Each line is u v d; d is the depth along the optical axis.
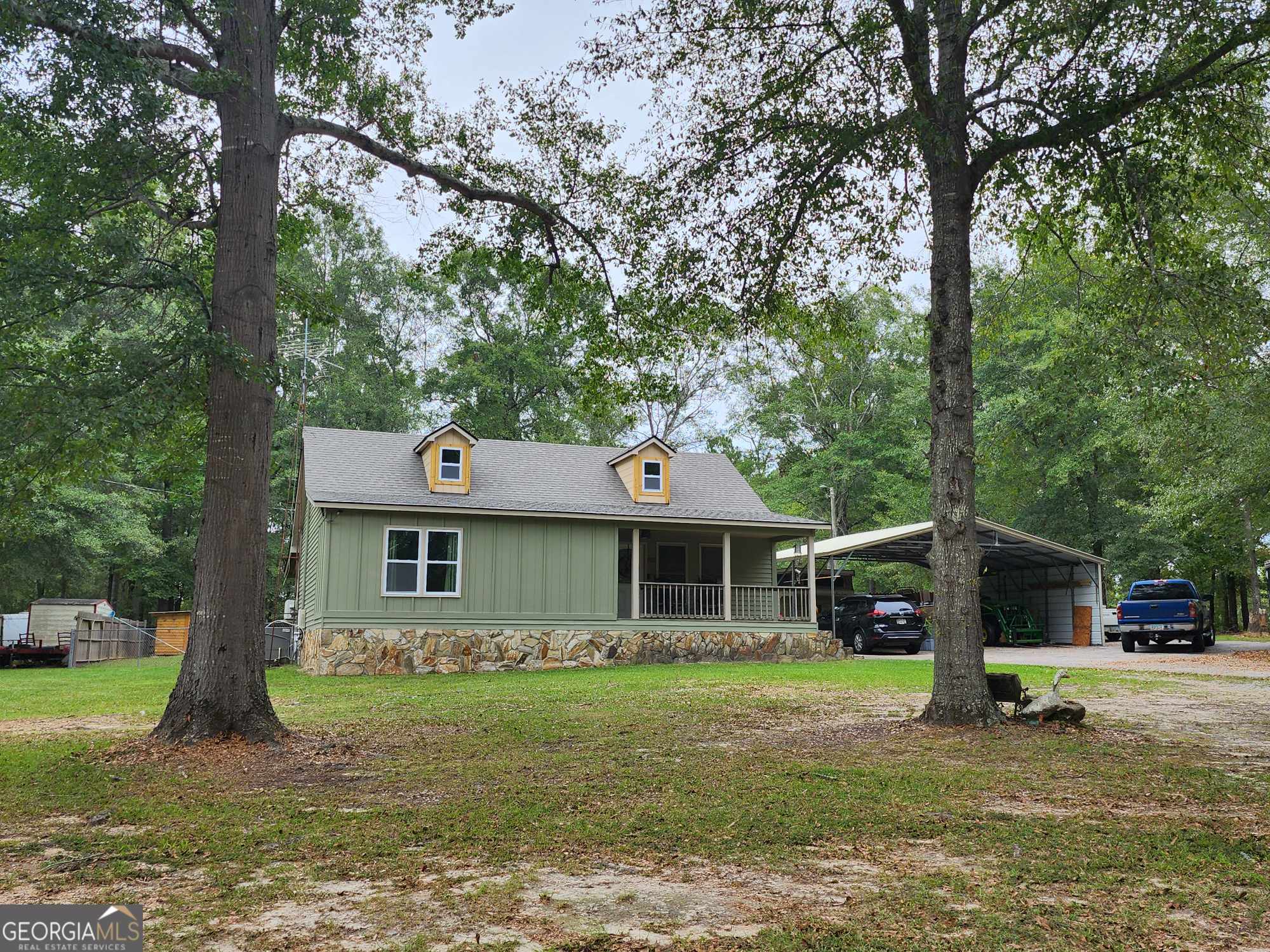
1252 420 18.92
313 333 35.62
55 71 7.53
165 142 8.91
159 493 33.66
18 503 8.61
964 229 9.81
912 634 25.69
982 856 4.65
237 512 8.56
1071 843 4.84
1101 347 11.85
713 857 4.61
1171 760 7.43
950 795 6.08
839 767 7.10
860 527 44.19
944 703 9.47
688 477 25.17
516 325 39.50
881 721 9.94
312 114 11.58
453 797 6.12
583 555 21.38
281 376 8.75
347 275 39.03
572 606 21.08
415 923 3.63
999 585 34.84
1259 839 4.93
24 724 10.35
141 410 7.95
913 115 9.37
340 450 21.95
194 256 10.29
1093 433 31.38
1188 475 22.02
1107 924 3.62
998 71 9.68
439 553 20.20
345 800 6.03
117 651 27.70
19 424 7.58
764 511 23.67
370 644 19.17
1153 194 10.33
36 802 6.07
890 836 5.04
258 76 9.06
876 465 42.16
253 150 8.97
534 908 3.82
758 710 11.19
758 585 23.95
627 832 5.10
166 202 10.19
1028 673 16.27
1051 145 9.98
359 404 37.56
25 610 41.16
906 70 9.90
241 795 6.24
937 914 3.73
